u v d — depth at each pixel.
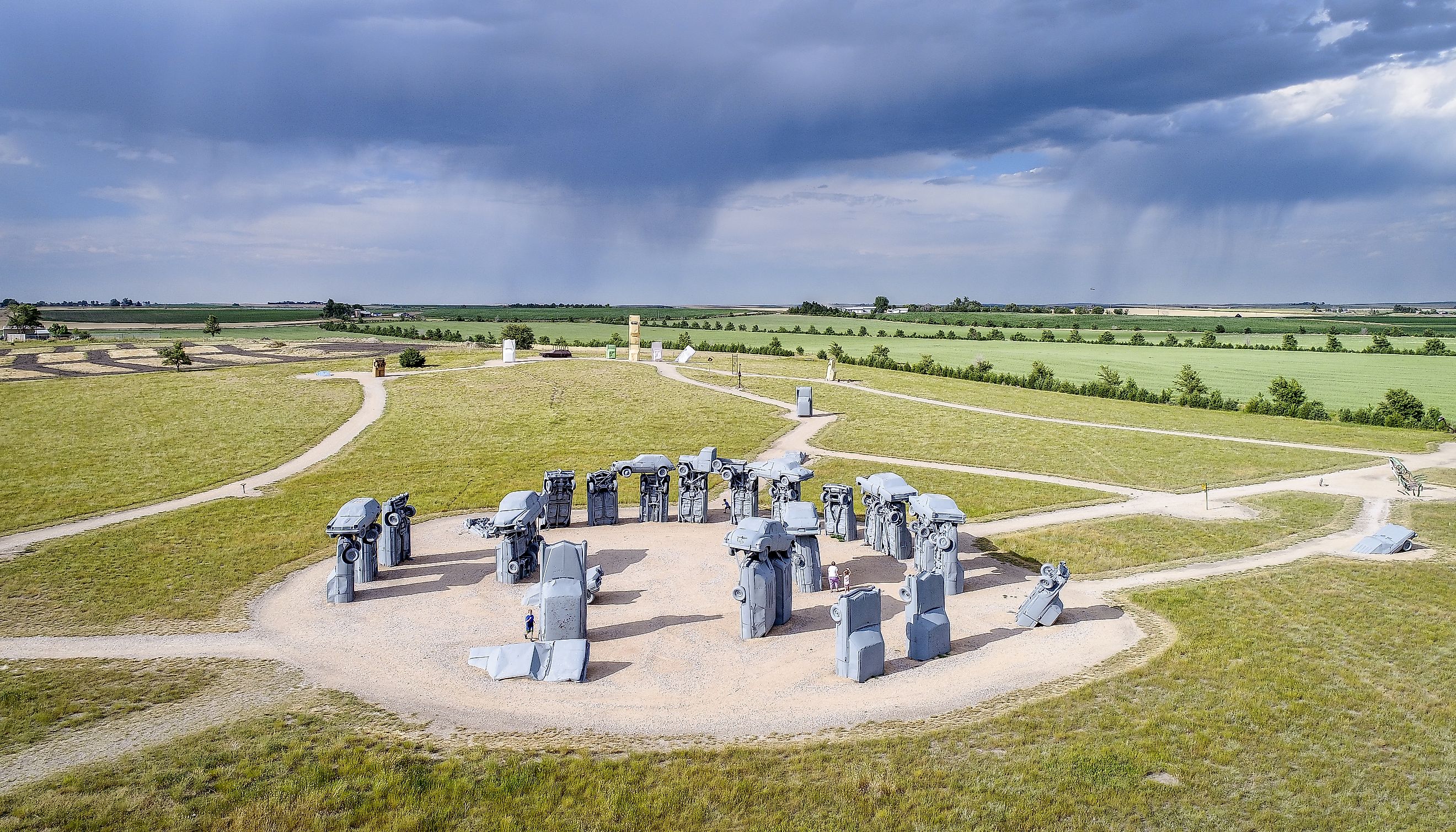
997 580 40.72
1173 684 28.06
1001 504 54.81
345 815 20.61
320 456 72.12
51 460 69.75
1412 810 20.81
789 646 32.34
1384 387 119.06
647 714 26.52
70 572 41.69
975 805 21.08
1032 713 26.06
